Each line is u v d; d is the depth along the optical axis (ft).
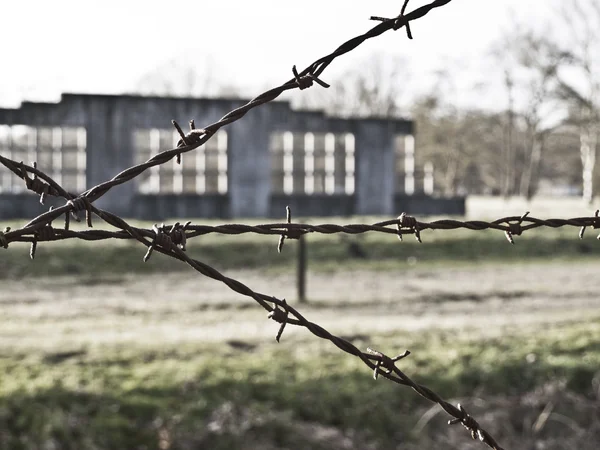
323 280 59.36
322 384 28.32
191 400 26.58
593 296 52.70
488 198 205.87
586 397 29.45
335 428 26.09
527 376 30.53
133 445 24.12
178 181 108.37
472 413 27.37
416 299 50.47
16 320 40.04
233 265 64.90
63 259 60.44
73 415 24.93
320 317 43.24
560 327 40.16
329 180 115.44
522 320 42.70
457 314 44.86
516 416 27.48
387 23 5.57
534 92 163.84
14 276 55.93
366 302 48.96
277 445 24.71
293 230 6.07
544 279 61.31
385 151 112.68
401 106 220.43
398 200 113.39
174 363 30.50
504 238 78.89
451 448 25.54
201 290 52.75
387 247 72.54
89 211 5.12
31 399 25.50
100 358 31.07
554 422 27.37
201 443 24.39
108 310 43.93
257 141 106.83
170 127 102.63
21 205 97.04
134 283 55.67
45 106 99.04
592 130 156.66
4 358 30.78
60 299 47.98
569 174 224.74
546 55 160.86
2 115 98.17
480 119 191.72
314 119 109.40
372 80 221.46
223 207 105.40
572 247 78.79
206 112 103.76
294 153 114.52
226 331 37.63
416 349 33.76
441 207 114.21
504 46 169.89
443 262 70.08
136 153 104.22
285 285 56.34
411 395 28.14
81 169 103.30
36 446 23.38
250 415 25.61
